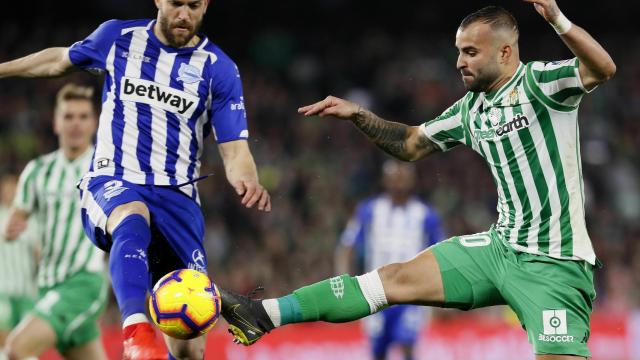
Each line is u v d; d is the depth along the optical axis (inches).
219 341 1422.2
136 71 714.2
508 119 681.6
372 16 3174.2
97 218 681.6
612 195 2384.4
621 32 3265.3
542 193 677.3
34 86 2349.9
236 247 2005.4
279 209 2124.8
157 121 711.1
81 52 721.6
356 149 2395.4
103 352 1005.2
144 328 585.6
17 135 2237.9
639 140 2581.2
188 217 724.7
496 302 705.0
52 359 1364.4
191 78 716.0
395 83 2768.2
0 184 1342.3
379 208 1417.3
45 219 999.0
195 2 697.0
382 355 1380.4
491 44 678.5
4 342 1139.3
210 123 737.0
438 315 1704.0
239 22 3065.9
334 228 2075.5
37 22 2802.7
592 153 2488.9
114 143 709.3
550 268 675.4
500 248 693.3
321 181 2268.7
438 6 3191.4
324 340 1465.3
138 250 633.6
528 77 672.4
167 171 714.2
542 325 669.9
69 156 1014.4
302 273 1939.0
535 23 3127.5
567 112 671.1
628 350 1550.2
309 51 2930.6
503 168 691.4
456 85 2768.2
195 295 596.4
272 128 2488.9
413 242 1407.5
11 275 1144.8
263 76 2795.3
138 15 2886.3
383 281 690.8
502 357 1513.3
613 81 2783.0
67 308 963.3
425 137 745.6
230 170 714.8
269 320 669.3
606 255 2091.5
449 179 2314.2
